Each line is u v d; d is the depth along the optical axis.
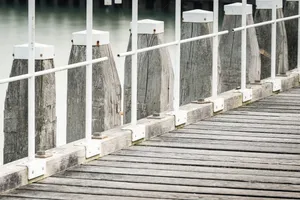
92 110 11.38
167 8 40.22
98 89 11.33
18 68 10.38
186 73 14.05
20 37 27.56
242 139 12.05
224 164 10.71
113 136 11.19
